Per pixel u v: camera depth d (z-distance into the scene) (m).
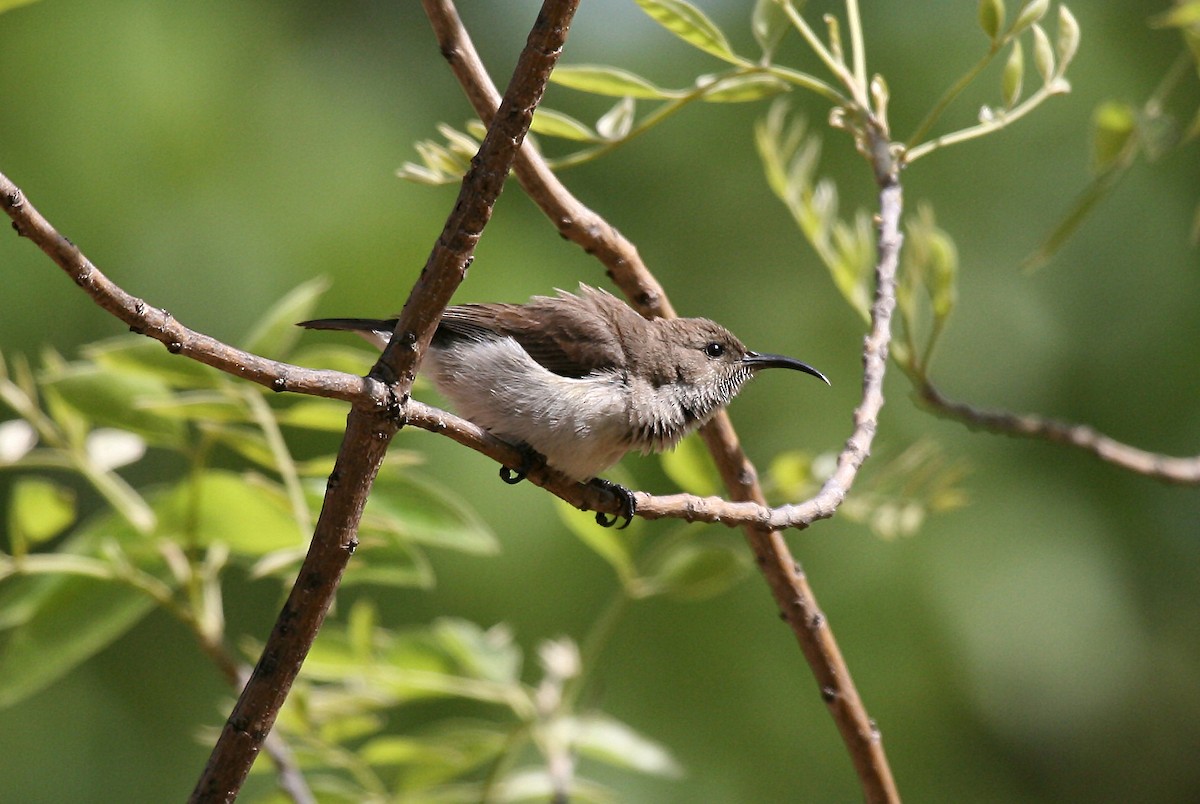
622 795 11.43
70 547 7.53
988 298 12.61
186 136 11.69
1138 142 7.79
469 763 7.89
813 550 11.84
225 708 7.32
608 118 6.73
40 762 11.50
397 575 7.23
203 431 6.95
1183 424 12.42
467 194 4.69
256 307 11.53
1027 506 12.03
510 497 11.52
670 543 7.90
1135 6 12.74
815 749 11.74
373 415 4.78
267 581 12.30
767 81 6.74
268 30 12.42
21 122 11.45
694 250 12.95
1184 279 12.66
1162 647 12.09
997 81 12.55
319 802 7.65
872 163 6.99
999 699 11.74
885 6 12.84
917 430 12.05
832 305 12.58
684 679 11.76
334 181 11.98
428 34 13.10
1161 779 11.98
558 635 11.49
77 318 11.80
